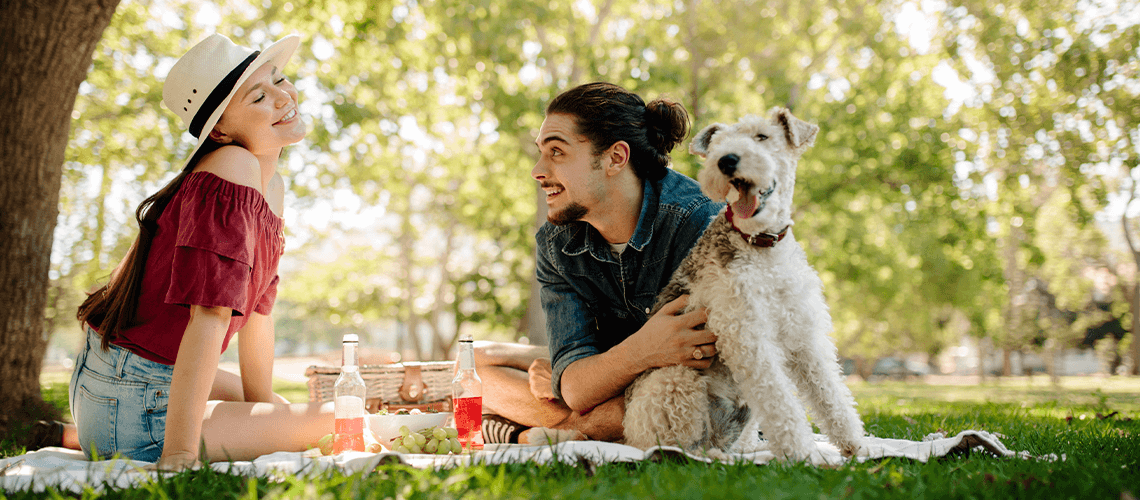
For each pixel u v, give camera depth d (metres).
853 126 15.32
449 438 2.62
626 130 2.92
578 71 14.41
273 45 2.81
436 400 3.91
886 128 15.48
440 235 27.09
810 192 15.73
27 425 4.16
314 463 2.01
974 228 16.80
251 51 2.84
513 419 3.38
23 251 4.60
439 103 14.38
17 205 4.57
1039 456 2.46
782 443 2.28
